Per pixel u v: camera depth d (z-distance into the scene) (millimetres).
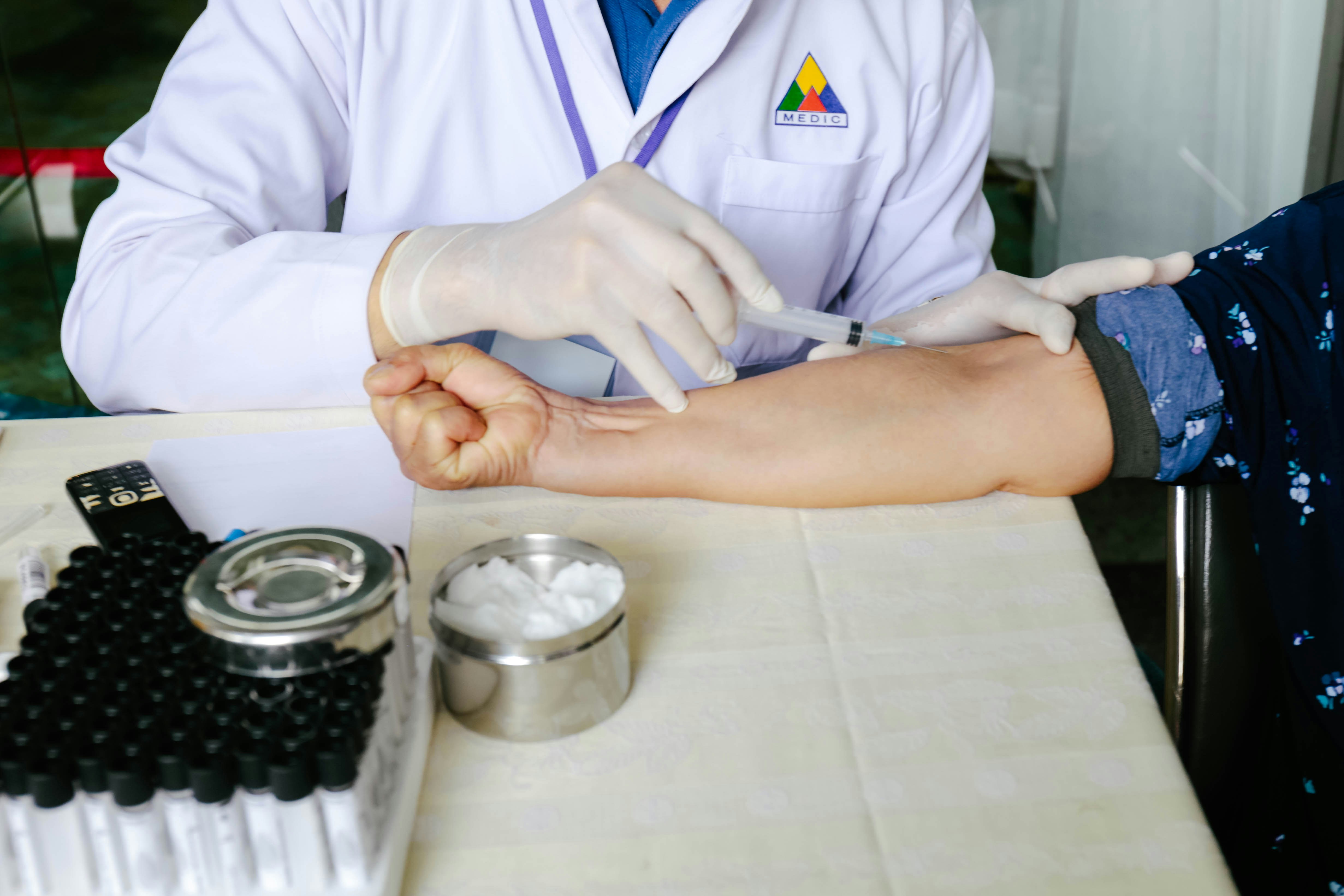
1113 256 2854
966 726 642
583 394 1131
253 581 557
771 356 1368
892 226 1378
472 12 1170
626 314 849
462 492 869
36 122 3273
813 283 1354
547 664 601
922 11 1270
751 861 561
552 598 646
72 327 1142
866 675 680
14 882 529
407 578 599
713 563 786
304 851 512
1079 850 566
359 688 513
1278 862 987
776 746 628
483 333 1204
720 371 864
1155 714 649
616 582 659
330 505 844
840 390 907
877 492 845
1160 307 916
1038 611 734
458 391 873
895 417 872
